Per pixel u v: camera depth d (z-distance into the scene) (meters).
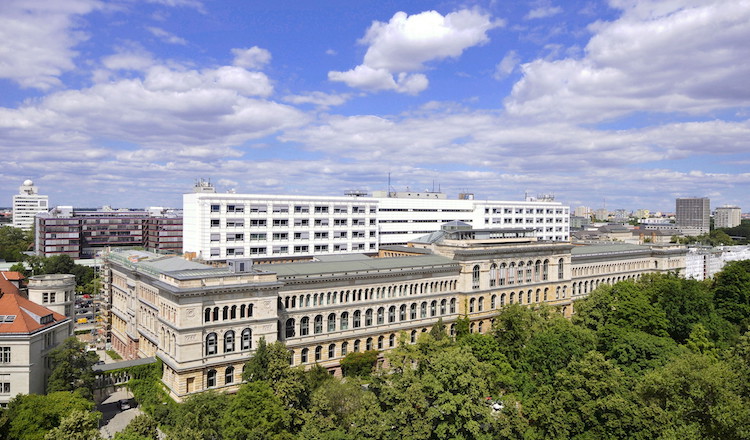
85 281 187.00
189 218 135.62
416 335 111.94
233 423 60.53
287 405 68.19
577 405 62.84
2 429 61.38
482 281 122.44
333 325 99.56
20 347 78.50
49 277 105.69
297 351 94.56
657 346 87.81
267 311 86.88
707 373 61.66
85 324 150.00
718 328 110.81
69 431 57.75
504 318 102.19
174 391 79.25
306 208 145.12
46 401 66.62
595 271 155.88
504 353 97.94
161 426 74.25
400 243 171.50
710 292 133.75
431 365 71.50
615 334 94.88
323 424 63.34
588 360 66.25
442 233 137.25
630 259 167.12
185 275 83.06
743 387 63.16
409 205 173.75
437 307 116.00
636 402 62.34
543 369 85.62
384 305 106.69
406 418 63.56
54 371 78.38
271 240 139.25
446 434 64.31
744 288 127.50
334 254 144.88
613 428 59.59
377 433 60.97
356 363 98.56
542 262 136.25
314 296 97.12
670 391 63.00
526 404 69.69
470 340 92.56
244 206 134.62
